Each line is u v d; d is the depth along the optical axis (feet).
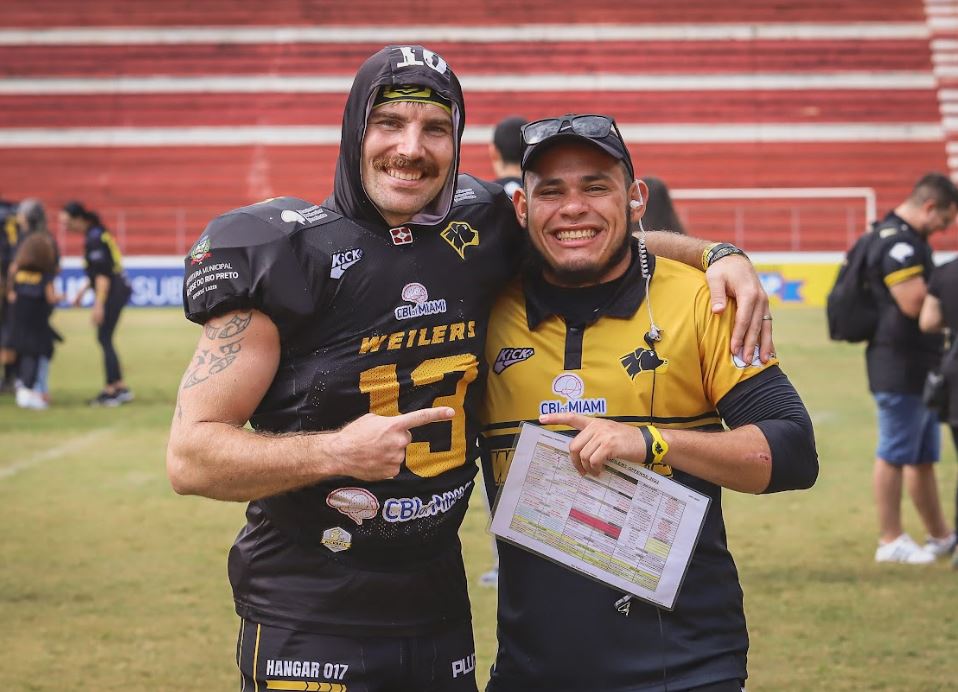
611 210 9.68
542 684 9.82
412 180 9.46
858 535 24.52
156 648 17.67
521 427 9.81
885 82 98.63
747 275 10.01
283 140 97.04
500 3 102.63
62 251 86.69
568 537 9.73
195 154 96.68
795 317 68.08
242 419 9.39
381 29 101.91
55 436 36.78
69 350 58.59
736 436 9.44
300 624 9.75
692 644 9.68
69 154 96.99
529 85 98.48
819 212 89.04
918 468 22.79
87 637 18.17
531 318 10.08
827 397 42.55
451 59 100.12
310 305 9.36
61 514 26.73
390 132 9.41
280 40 101.76
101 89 100.12
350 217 9.64
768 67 99.45
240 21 102.68
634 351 9.87
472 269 9.93
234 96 99.35
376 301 9.53
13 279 42.39
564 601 9.75
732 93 98.22
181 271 77.61
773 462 9.43
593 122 9.59
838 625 18.51
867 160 94.94
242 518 26.48
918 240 22.40
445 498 9.87
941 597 20.03
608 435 9.29
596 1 102.78
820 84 98.48
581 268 9.73
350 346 9.53
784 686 15.87
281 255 9.32
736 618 9.93
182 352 57.62
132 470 31.76
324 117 98.12
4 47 102.17
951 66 99.30
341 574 9.74
